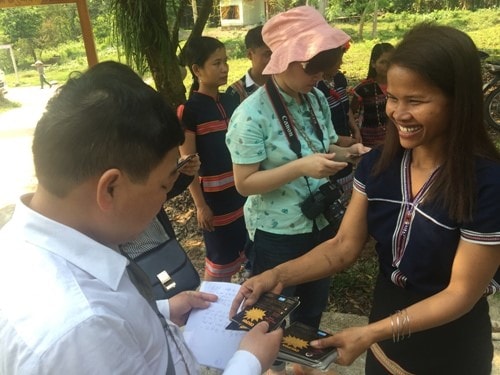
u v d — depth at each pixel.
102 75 0.85
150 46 4.36
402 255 1.29
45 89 12.77
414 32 1.13
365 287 3.07
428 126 1.12
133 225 0.88
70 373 0.72
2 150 7.29
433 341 1.34
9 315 0.74
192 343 1.34
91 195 0.81
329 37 1.76
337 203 2.02
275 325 1.30
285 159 1.93
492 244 1.12
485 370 1.38
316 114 2.06
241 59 14.13
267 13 16.73
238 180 1.93
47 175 0.80
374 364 1.52
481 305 1.33
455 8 20.72
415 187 1.25
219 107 2.71
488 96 6.27
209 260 2.93
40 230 0.80
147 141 0.80
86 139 0.78
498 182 1.10
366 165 1.39
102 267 0.82
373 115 3.88
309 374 2.16
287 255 2.00
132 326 0.82
